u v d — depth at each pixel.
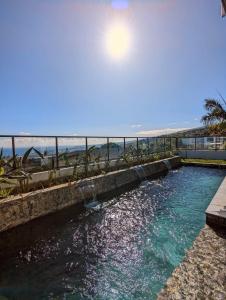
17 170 4.80
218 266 2.50
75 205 5.55
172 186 7.98
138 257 3.51
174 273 2.40
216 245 2.95
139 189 7.64
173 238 4.06
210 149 13.66
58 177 5.94
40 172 5.57
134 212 5.47
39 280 3.01
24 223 4.32
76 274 3.13
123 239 4.11
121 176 7.53
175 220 4.88
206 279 2.29
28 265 3.34
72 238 4.19
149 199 6.50
